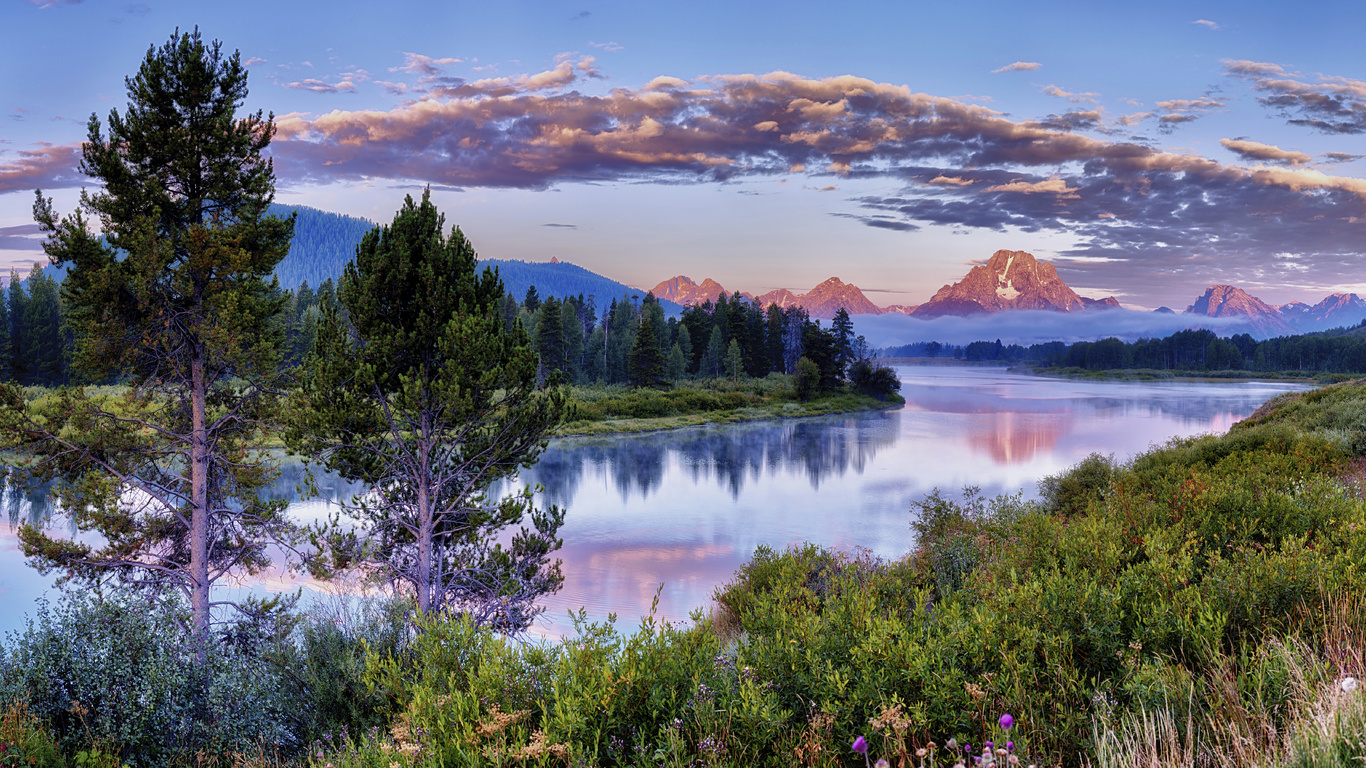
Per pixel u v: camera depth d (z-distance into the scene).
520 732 3.64
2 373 83.75
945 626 4.89
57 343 87.62
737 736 3.86
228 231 14.67
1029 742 3.63
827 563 13.07
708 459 52.81
